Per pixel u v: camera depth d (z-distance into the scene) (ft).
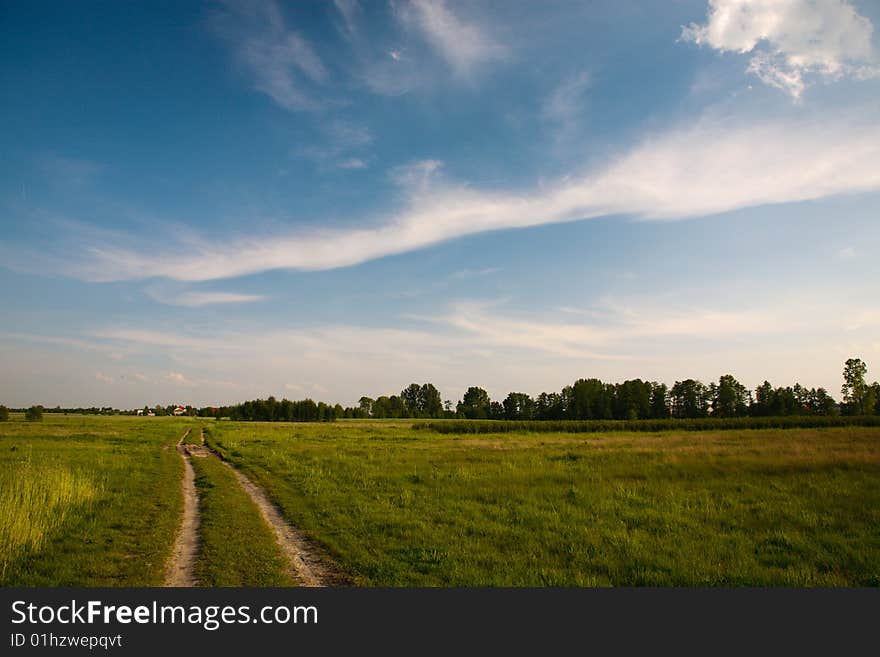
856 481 62.39
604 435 201.16
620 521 45.80
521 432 238.89
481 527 43.52
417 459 96.48
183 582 30.45
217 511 49.06
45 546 35.68
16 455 90.53
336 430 247.09
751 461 78.95
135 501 53.31
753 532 42.45
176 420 453.58
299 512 49.55
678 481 65.87
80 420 360.89
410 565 33.71
